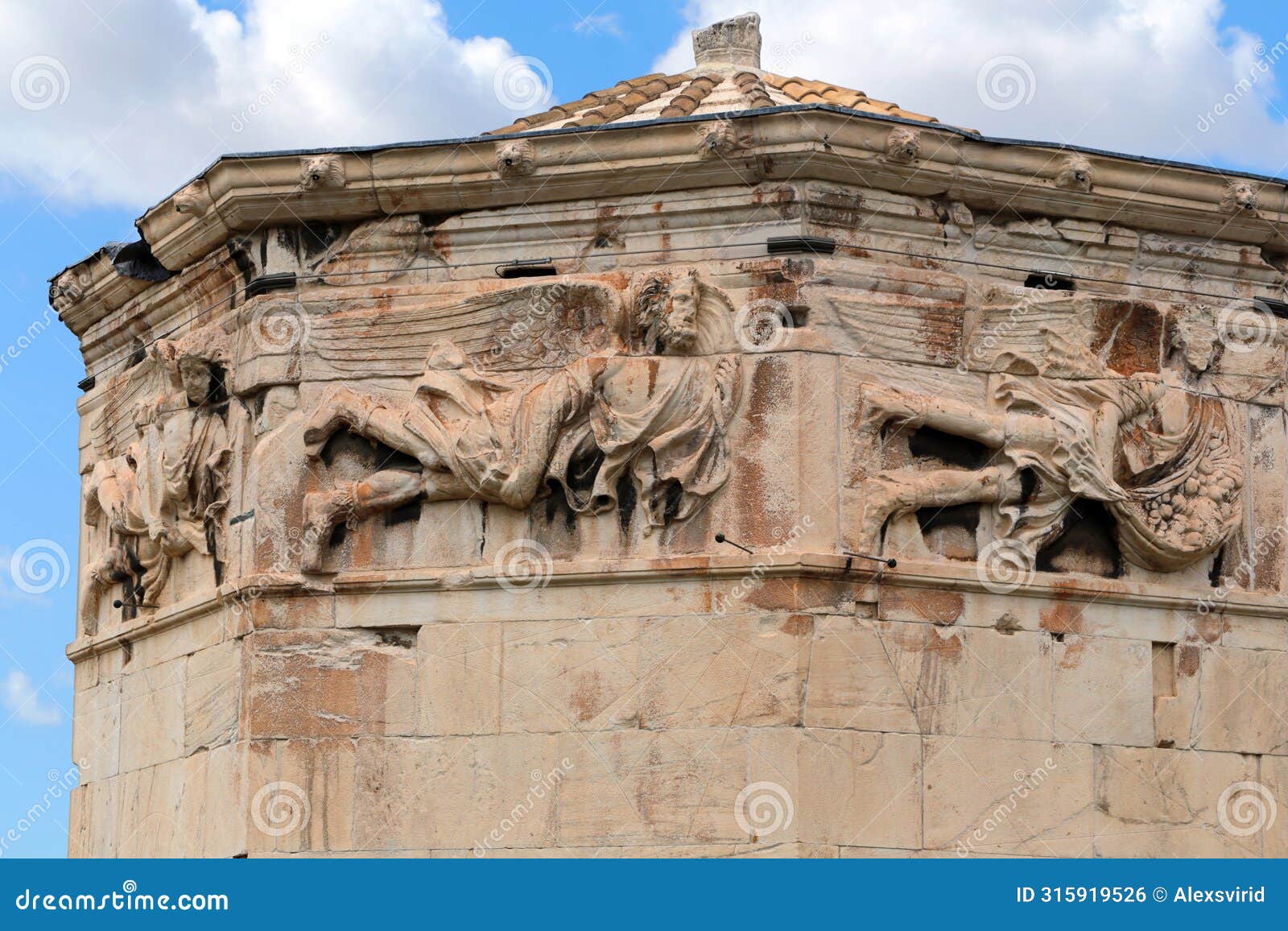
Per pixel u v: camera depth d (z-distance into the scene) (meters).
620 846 18.88
